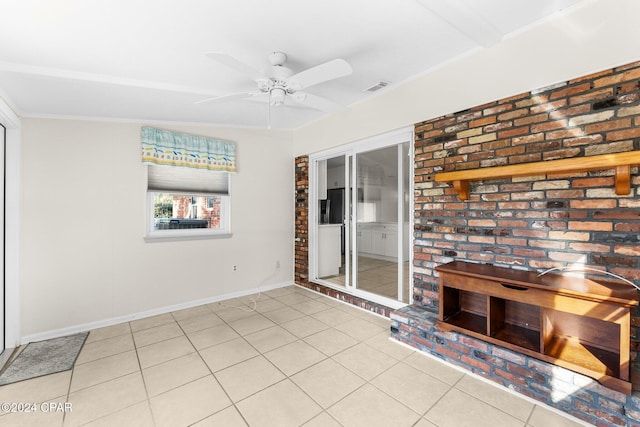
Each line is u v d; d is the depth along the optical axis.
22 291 2.60
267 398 1.83
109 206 3.01
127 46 1.97
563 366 1.68
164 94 2.65
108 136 3.00
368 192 3.50
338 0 1.66
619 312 1.52
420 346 2.38
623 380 1.49
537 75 2.03
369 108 3.22
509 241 2.20
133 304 3.14
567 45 1.90
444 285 2.26
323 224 4.52
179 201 3.56
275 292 4.12
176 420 1.65
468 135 2.40
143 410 1.73
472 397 1.83
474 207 2.39
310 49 2.17
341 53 2.27
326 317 3.16
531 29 2.04
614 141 1.75
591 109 1.83
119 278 3.07
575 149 1.89
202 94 2.70
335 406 1.75
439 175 2.38
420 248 2.78
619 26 1.71
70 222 2.81
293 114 3.68
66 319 2.79
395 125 2.95
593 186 1.83
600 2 1.77
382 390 1.90
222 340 2.63
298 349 2.45
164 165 3.31
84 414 1.70
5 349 2.48
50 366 2.21
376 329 2.84
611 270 1.78
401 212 3.14
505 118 2.19
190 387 1.95
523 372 1.82
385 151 3.29
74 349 2.48
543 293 1.76
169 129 3.37
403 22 1.91
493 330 2.05
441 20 1.91
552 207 2.00
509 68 2.16
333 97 3.23
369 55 2.34
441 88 2.56
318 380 2.01
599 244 1.82
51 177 2.72
